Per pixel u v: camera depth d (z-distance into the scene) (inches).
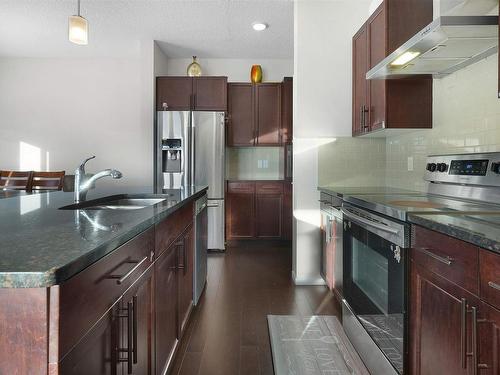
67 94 203.2
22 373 24.8
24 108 203.0
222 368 71.9
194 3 137.6
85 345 29.6
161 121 176.7
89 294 30.4
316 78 124.3
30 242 32.5
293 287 121.6
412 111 95.8
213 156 177.3
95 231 37.7
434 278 47.1
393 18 92.0
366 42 107.6
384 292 62.1
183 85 181.0
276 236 187.2
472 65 77.5
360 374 69.9
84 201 71.8
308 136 124.5
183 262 80.7
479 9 65.1
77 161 204.1
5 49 188.2
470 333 39.4
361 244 74.9
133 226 40.8
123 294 39.1
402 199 76.2
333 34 123.9
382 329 62.9
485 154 68.3
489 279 36.0
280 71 202.4
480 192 69.6
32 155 203.8
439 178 83.8
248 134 189.8
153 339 52.7
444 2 82.5
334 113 124.3
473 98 77.2
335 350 79.1
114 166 204.2
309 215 124.9
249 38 171.6
